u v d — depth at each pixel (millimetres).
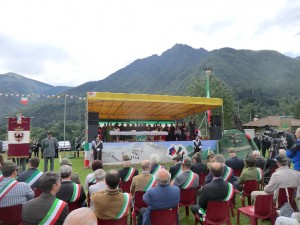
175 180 5527
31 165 5164
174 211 4031
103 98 14180
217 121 17125
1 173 3998
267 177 7238
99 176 4484
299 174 4633
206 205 4391
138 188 5066
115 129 16734
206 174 6859
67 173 4387
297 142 5859
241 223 5465
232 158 7500
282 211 4090
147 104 17750
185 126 18938
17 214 3693
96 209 3523
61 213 2889
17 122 10969
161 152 15453
